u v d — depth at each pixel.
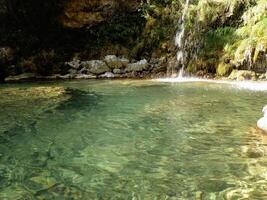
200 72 19.48
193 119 9.45
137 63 20.47
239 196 5.05
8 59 19.72
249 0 19.97
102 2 21.08
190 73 19.73
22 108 10.75
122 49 21.02
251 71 17.92
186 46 20.38
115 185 5.44
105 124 8.98
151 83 16.86
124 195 5.11
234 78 18.12
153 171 5.97
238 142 7.46
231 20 20.14
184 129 8.48
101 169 6.05
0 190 5.24
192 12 20.77
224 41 19.38
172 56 20.56
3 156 6.64
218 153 6.82
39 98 12.47
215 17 20.30
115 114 10.05
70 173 5.89
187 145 7.31
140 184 5.47
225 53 19.03
